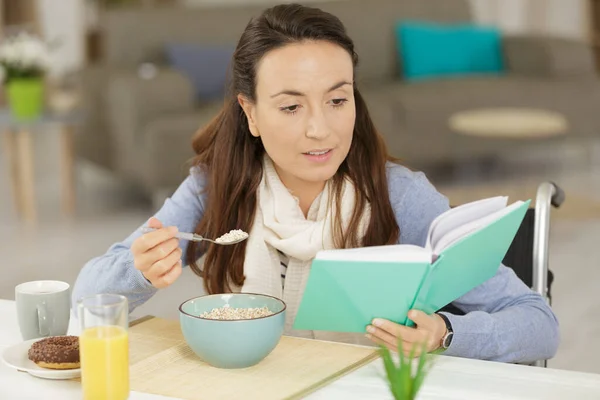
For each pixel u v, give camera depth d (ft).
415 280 4.55
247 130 5.96
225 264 6.04
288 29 5.21
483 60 21.74
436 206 5.93
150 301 12.63
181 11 19.98
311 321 4.87
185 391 4.49
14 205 18.89
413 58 21.42
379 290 4.63
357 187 5.81
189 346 5.03
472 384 4.66
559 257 14.94
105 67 18.83
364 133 5.85
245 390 4.50
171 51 19.16
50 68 17.69
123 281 5.52
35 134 28.89
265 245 5.96
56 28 29.78
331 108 5.25
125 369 4.16
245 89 5.46
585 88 20.89
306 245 5.80
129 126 17.54
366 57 21.47
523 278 6.80
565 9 30.04
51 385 4.62
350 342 5.99
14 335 5.46
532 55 21.52
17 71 17.24
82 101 18.60
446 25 22.12
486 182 20.20
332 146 5.26
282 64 5.17
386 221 5.83
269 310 5.03
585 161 22.68
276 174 5.94
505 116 19.15
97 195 19.95
